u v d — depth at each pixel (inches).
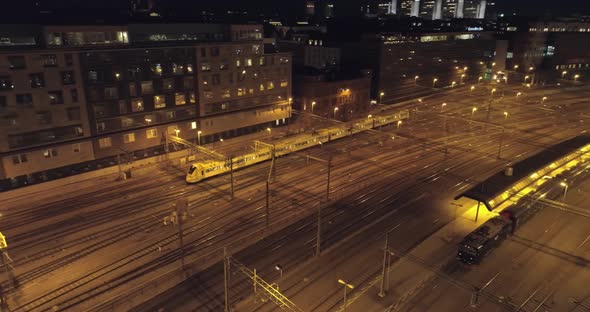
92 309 1517.0
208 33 3164.4
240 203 2375.7
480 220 2187.5
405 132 3850.9
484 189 2133.4
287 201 2405.3
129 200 2400.3
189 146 2970.0
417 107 4783.5
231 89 3294.8
